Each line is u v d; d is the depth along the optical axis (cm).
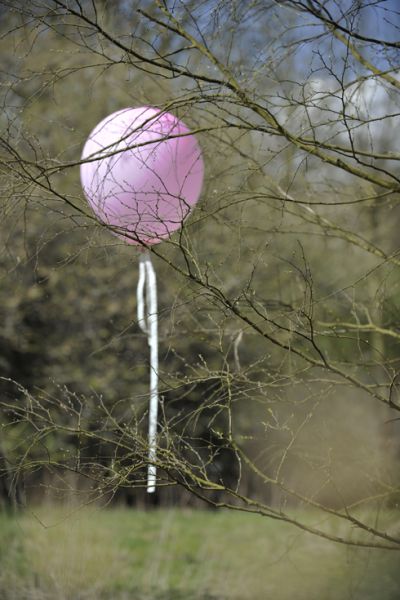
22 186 959
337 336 1109
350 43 1021
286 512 2220
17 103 1246
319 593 1518
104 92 2281
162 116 984
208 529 2206
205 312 1159
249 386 1231
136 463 962
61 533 1869
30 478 2192
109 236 1231
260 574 1753
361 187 1283
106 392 2389
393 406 1016
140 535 2120
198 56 1138
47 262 2330
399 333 1308
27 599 1616
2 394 2391
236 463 2466
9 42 1587
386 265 1264
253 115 1123
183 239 1034
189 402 2344
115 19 1184
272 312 1252
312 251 1739
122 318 2433
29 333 2425
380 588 1351
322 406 1703
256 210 1390
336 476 1390
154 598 1683
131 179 949
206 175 1205
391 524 1298
